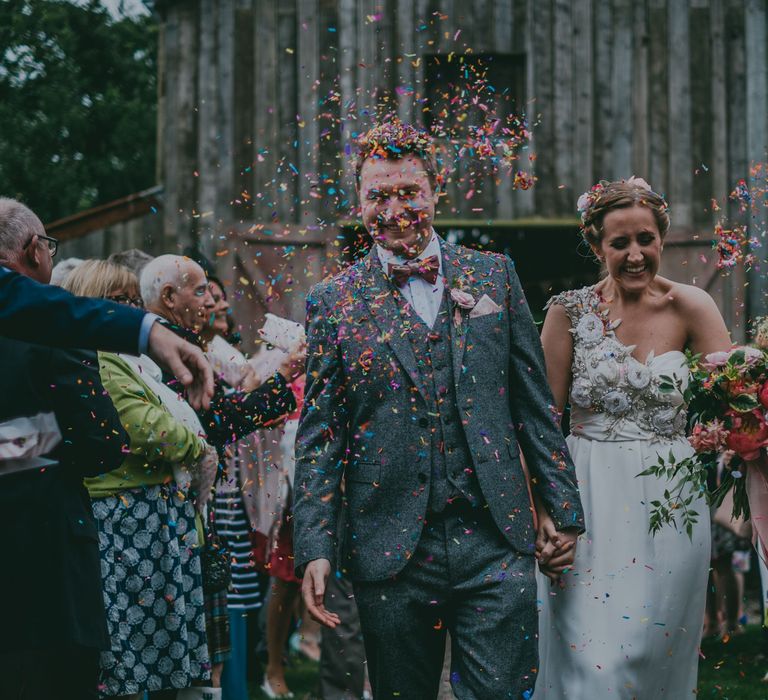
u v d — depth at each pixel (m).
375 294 3.08
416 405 3.00
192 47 10.77
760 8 10.71
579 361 3.53
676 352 3.49
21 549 2.74
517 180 3.35
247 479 5.01
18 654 2.69
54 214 18.67
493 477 2.98
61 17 18.36
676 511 3.42
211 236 10.47
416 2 10.52
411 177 3.08
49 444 2.83
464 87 10.48
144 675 3.36
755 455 3.33
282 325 3.93
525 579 2.96
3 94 18.28
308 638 6.59
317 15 10.62
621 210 3.43
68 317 2.33
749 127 10.67
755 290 10.23
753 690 5.20
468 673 2.92
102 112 18.83
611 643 3.36
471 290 3.09
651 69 10.66
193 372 2.30
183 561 3.50
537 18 10.59
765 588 3.82
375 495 2.99
